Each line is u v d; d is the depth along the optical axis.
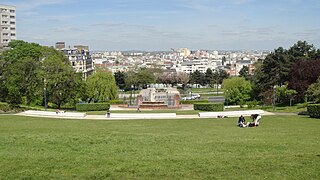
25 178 18.44
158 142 30.92
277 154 24.20
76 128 47.41
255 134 37.69
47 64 95.12
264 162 21.34
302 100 97.94
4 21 159.75
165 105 106.50
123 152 25.77
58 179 18.25
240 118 49.16
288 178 18.11
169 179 18.11
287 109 82.25
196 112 81.75
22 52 107.88
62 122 59.41
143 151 26.14
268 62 114.62
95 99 116.62
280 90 99.19
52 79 93.56
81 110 93.44
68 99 98.12
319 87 74.12
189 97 167.62
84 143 30.19
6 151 26.30
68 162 21.92
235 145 28.70
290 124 51.00
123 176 18.62
